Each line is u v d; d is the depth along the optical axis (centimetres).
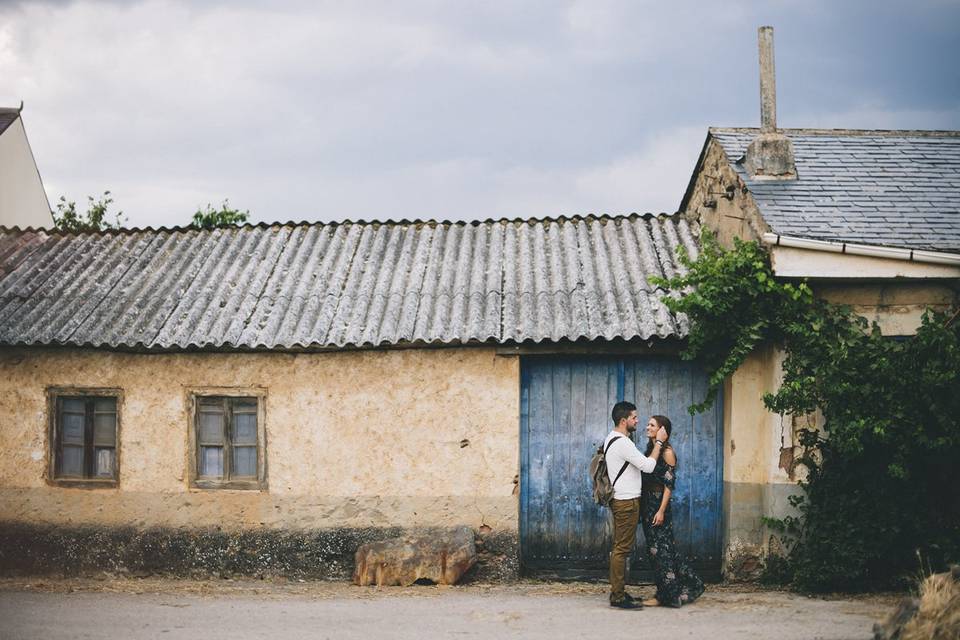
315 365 1195
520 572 1170
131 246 1413
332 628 902
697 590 1001
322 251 1365
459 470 1170
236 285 1285
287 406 1197
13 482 1225
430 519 1170
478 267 1288
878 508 1060
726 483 1159
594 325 1135
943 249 1043
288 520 1187
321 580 1171
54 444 1229
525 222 1424
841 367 1046
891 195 1181
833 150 1318
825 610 960
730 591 1078
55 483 1221
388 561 1137
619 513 977
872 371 1044
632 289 1211
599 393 1188
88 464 1228
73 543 1209
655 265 1260
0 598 1067
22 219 1969
